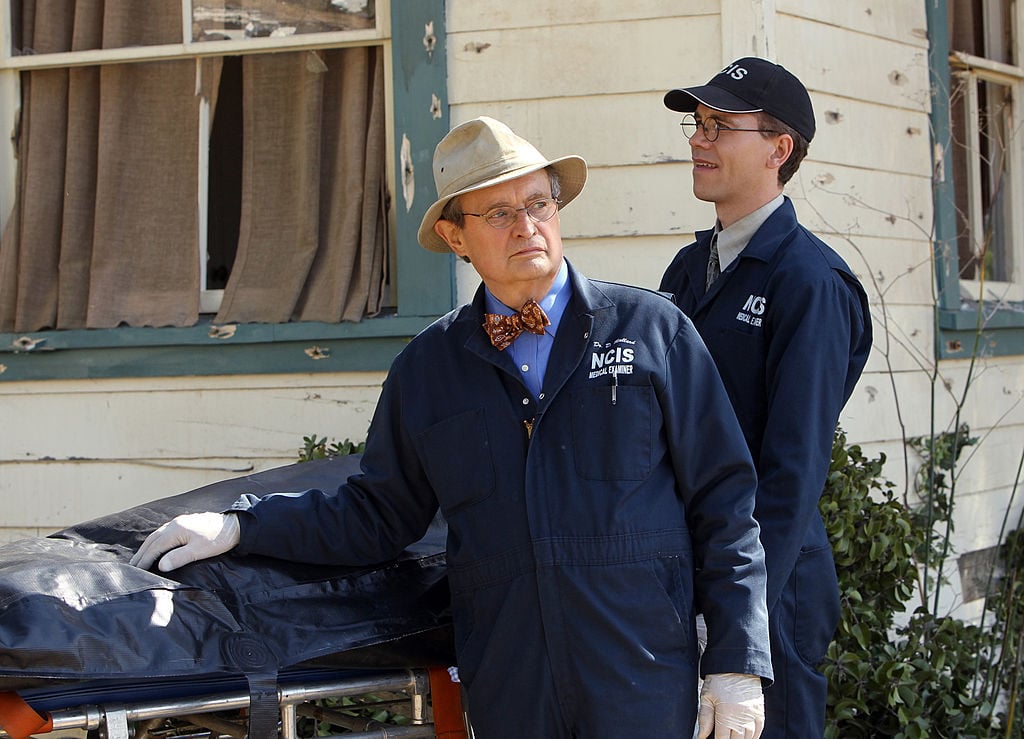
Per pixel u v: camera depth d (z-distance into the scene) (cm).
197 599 212
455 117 398
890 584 365
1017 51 503
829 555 254
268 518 226
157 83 423
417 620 233
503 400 214
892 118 436
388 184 408
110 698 204
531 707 206
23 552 225
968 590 466
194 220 417
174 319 411
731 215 263
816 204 412
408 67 397
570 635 203
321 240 410
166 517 249
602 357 211
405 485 230
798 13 404
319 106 411
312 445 387
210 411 411
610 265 393
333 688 223
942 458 442
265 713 208
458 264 399
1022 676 433
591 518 204
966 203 490
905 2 440
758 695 201
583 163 225
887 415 434
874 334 430
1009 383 484
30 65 423
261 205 415
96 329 413
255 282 411
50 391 420
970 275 494
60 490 420
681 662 204
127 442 416
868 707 362
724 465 210
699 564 212
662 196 389
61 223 423
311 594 226
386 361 397
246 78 418
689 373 211
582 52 392
